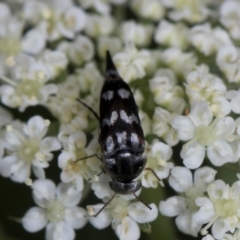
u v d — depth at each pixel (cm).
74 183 5
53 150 5
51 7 6
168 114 5
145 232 5
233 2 6
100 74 6
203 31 6
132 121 5
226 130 5
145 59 6
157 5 6
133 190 5
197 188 5
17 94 6
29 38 6
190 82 5
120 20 6
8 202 6
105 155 5
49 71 6
